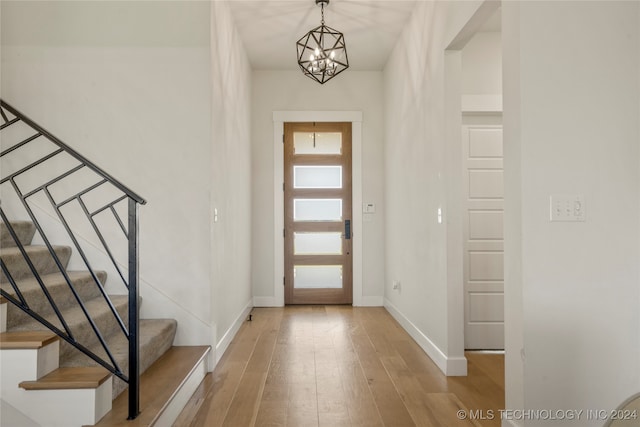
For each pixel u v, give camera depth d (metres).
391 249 5.33
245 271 5.16
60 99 3.38
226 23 3.99
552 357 2.14
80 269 3.36
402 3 4.05
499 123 4.00
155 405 2.24
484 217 3.95
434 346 3.55
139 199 2.15
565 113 2.16
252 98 5.82
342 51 5.23
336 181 5.91
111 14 3.41
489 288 3.93
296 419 2.50
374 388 2.97
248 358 3.64
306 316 5.24
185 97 3.40
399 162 4.85
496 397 2.82
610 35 2.18
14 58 3.37
